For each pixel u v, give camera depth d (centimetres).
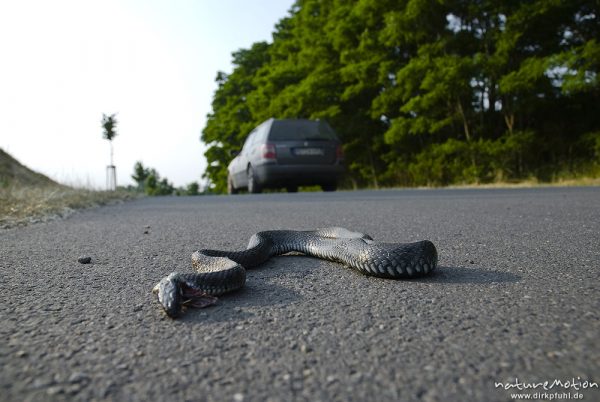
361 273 154
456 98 1058
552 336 91
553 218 294
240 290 134
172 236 255
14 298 126
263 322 105
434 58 1042
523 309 109
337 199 553
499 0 957
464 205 414
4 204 393
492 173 1033
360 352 86
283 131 813
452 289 130
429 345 89
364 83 1250
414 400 68
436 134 1254
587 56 822
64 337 96
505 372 76
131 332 99
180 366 81
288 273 157
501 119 1162
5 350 88
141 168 2592
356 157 1442
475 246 200
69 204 475
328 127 844
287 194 718
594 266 153
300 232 204
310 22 1567
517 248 192
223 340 93
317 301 121
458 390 71
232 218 355
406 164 1247
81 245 223
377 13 1214
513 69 1006
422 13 1026
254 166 842
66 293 132
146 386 74
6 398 70
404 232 254
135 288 137
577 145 1019
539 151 1076
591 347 85
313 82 1395
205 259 157
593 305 110
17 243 231
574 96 1021
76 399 69
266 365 81
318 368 80
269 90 1770
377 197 571
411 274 144
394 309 113
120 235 261
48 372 79
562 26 1026
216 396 70
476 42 1055
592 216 298
